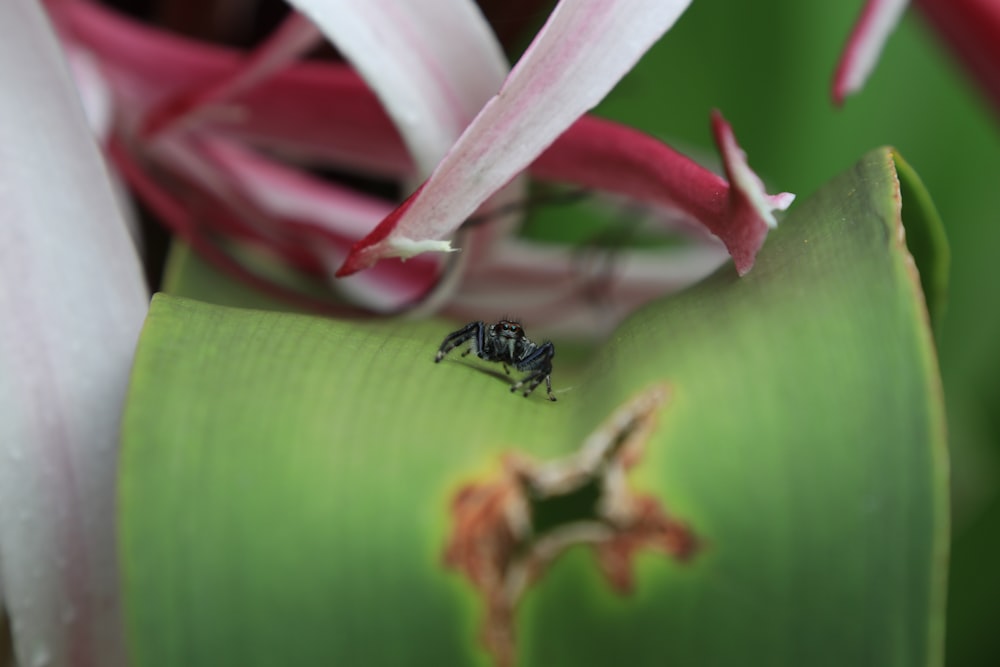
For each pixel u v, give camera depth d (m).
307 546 0.21
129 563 0.20
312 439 0.21
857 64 0.29
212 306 0.22
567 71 0.23
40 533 0.23
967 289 0.46
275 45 0.31
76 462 0.24
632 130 0.26
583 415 0.21
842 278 0.22
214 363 0.21
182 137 0.34
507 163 0.23
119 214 0.25
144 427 0.21
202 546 0.21
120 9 0.41
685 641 0.20
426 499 0.21
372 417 0.21
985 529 0.43
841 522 0.20
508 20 0.39
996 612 0.42
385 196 0.42
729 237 0.23
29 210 0.25
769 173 0.46
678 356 0.21
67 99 0.25
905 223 0.24
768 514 0.20
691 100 0.46
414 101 0.26
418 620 0.21
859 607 0.20
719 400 0.21
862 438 0.20
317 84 0.31
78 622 0.24
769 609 0.20
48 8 0.34
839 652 0.20
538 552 0.21
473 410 0.21
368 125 0.32
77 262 0.25
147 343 0.22
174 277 0.31
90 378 0.24
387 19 0.25
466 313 0.36
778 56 0.46
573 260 0.36
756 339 0.21
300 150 0.33
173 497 0.21
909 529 0.20
